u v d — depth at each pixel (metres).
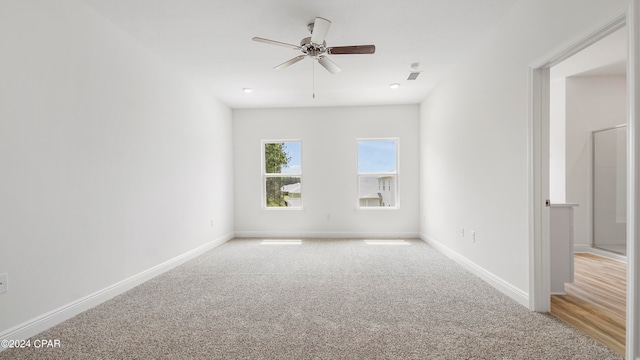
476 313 2.30
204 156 4.60
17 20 1.93
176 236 3.78
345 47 2.77
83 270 2.42
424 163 5.34
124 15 2.62
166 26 2.81
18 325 1.94
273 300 2.60
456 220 3.84
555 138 4.49
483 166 3.09
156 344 1.88
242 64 3.72
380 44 3.24
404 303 2.51
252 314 2.32
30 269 2.01
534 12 2.26
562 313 2.31
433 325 2.11
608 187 4.20
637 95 1.47
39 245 2.07
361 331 2.03
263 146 5.96
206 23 2.77
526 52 2.36
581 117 4.37
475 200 3.29
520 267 2.47
